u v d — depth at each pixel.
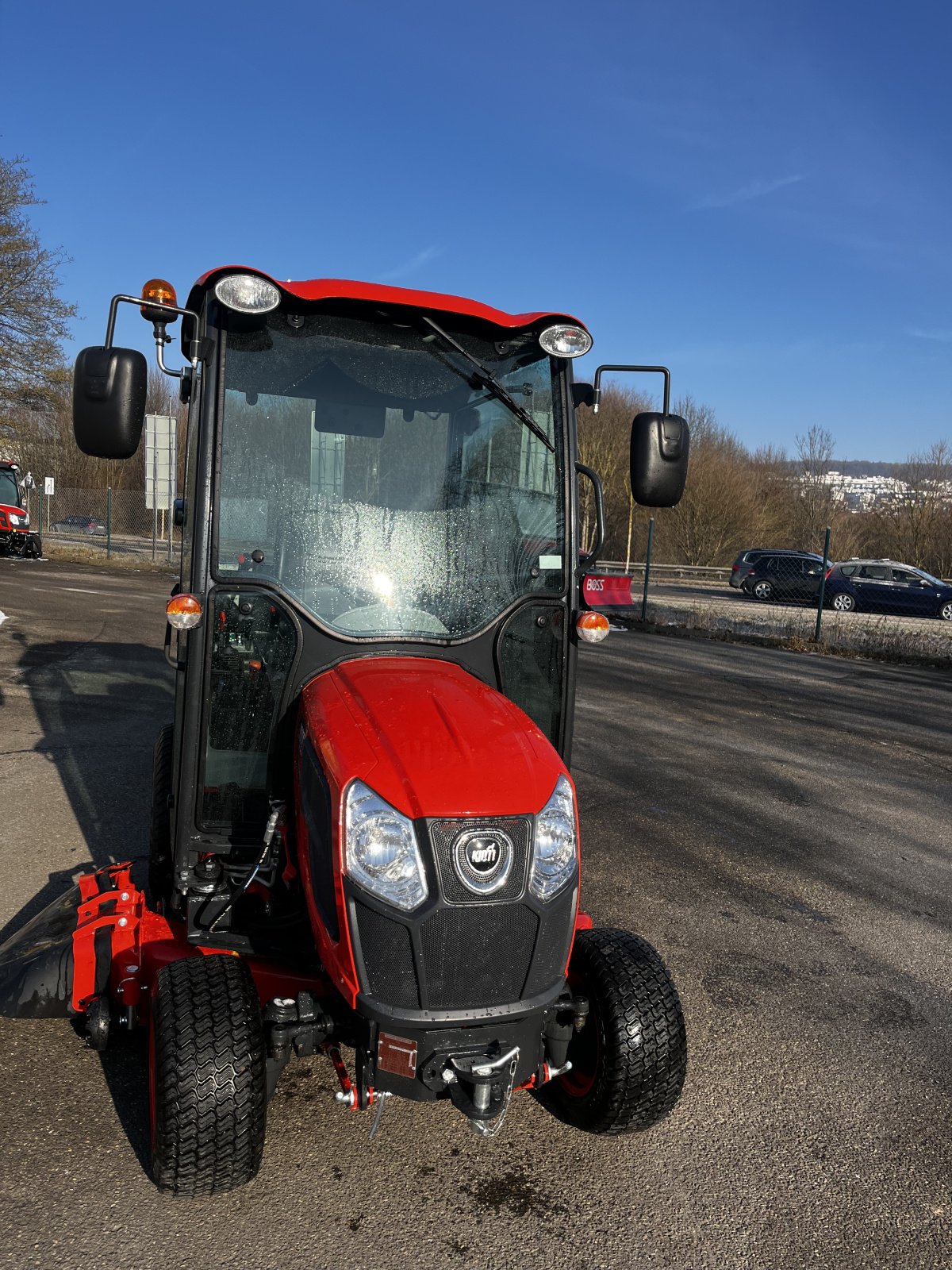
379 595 3.07
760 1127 3.07
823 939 4.56
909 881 5.39
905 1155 2.98
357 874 2.31
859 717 10.20
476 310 3.11
